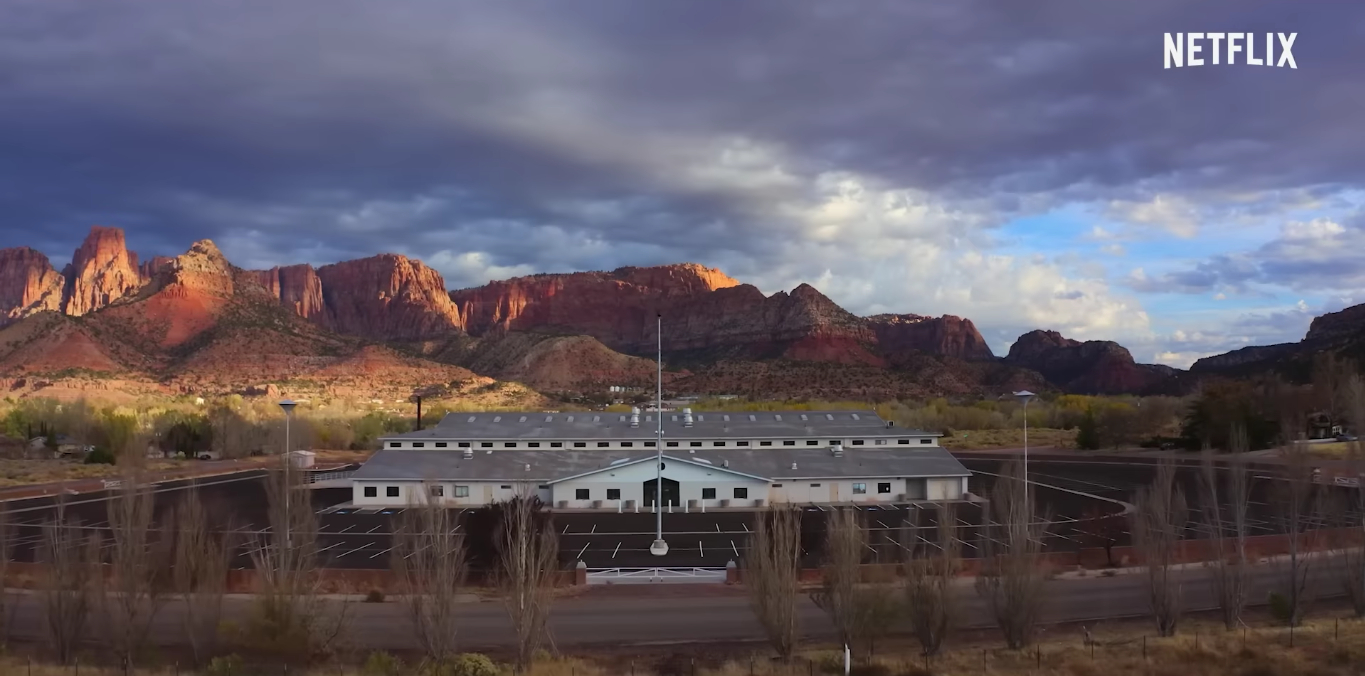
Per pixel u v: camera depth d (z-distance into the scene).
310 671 35.41
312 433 148.50
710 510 81.75
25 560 59.34
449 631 36.84
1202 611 45.62
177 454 135.25
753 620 45.47
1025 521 42.84
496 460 92.44
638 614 46.78
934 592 38.00
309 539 44.72
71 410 155.25
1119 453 127.94
